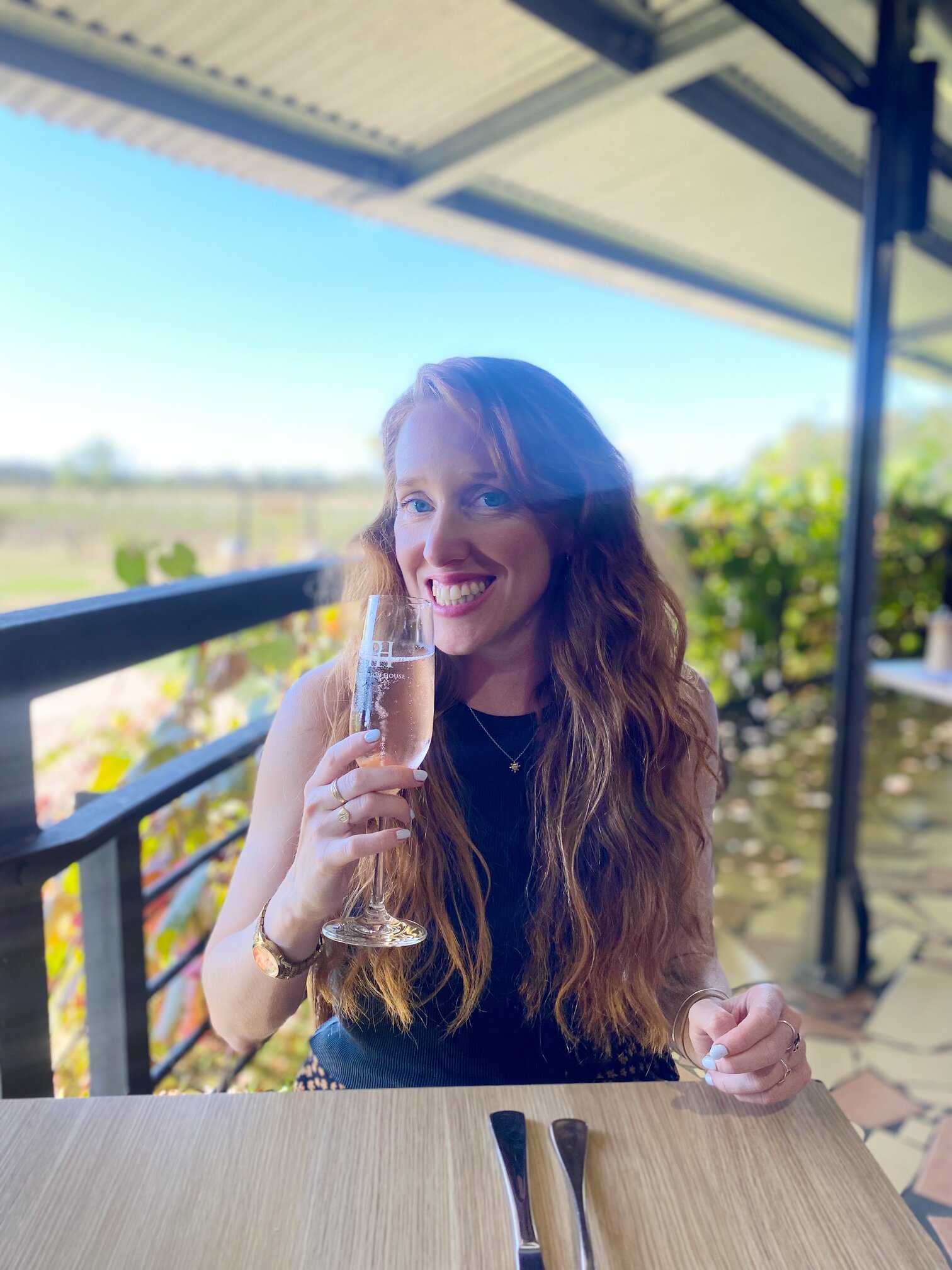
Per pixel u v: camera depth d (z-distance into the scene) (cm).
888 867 385
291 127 307
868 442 266
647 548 113
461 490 100
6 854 92
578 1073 107
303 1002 106
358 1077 108
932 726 639
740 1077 81
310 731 106
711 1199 70
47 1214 66
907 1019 266
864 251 261
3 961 94
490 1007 105
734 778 505
